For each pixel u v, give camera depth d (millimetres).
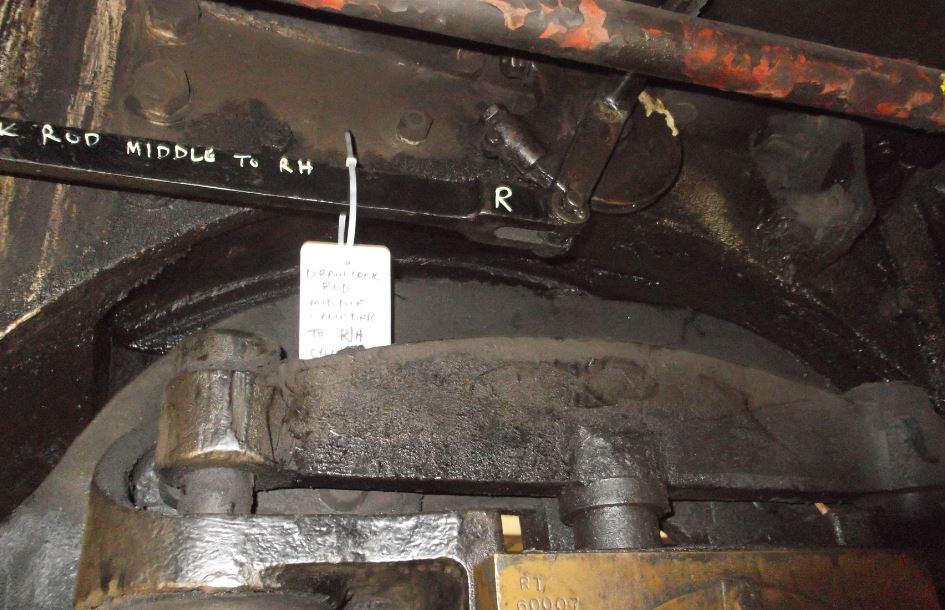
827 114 1109
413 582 708
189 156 807
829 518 1032
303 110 938
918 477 919
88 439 858
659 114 1025
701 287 1198
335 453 740
